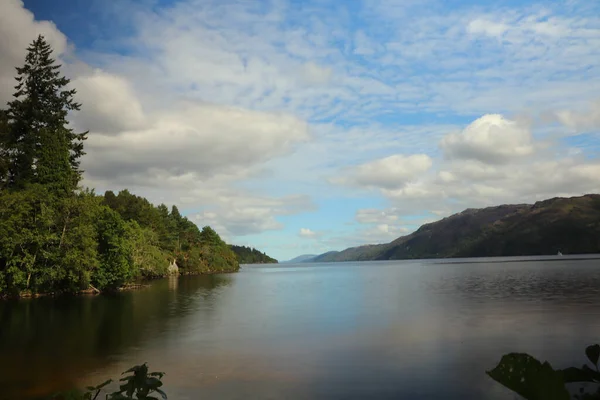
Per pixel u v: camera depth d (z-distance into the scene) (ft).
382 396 43.50
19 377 51.52
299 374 51.29
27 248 148.36
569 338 66.74
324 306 118.62
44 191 152.05
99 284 168.25
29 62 188.24
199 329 82.58
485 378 48.08
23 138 171.42
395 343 66.49
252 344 68.08
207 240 452.76
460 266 443.32
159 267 269.64
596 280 185.78
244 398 43.68
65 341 72.18
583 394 8.41
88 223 159.22
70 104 196.85
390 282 227.20
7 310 113.91
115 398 10.21
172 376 51.13
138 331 80.89
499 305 108.37
